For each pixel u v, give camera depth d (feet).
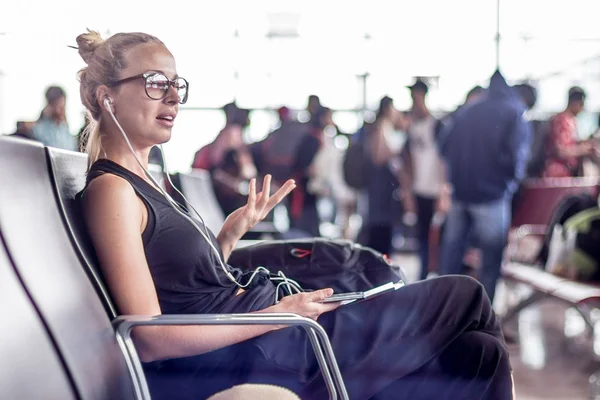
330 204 25.98
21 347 3.68
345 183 18.72
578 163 20.33
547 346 13.84
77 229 5.01
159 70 5.75
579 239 11.96
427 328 5.54
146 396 4.80
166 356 5.15
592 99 29.14
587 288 11.02
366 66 31.99
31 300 3.92
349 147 18.65
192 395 5.57
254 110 31.65
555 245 12.60
